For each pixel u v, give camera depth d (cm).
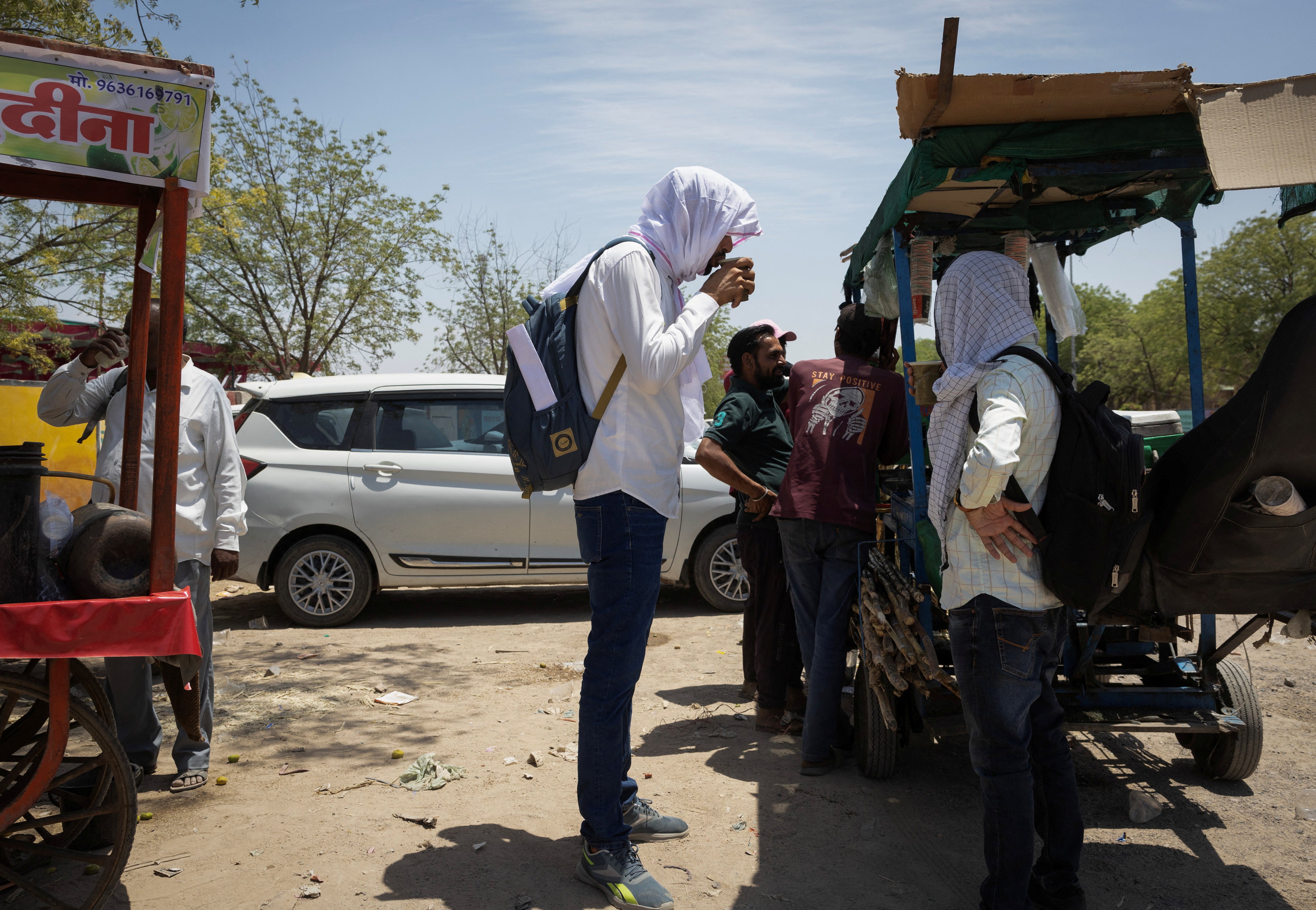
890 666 346
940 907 286
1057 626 261
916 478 356
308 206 2405
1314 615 262
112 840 280
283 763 412
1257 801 366
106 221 1175
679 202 294
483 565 716
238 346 2416
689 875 306
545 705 505
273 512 692
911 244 384
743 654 531
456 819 348
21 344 1264
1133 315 5831
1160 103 300
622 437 282
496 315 2792
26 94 221
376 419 720
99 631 234
